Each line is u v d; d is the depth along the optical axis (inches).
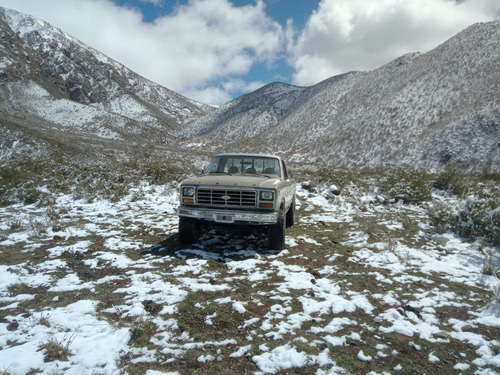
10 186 425.4
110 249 245.4
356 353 129.4
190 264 217.9
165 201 428.1
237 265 217.6
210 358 123.4
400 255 239.8
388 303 170.6
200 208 237.3
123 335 135.1
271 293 179.0
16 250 237.1
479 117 1786.4
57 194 445.1
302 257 236.4
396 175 573.6
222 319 150.9
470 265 224.5
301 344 132.9
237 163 294.2
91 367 116.4
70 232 280.4
